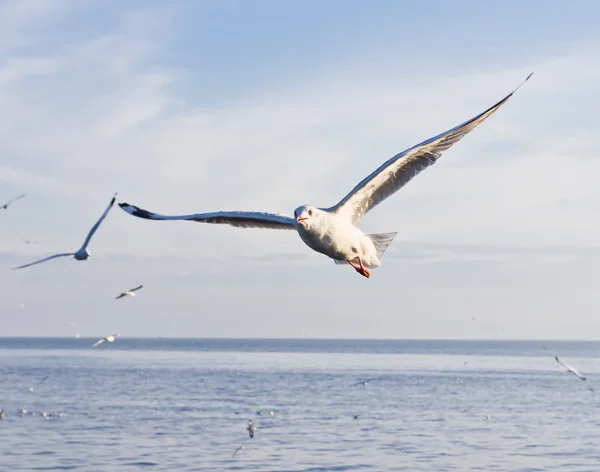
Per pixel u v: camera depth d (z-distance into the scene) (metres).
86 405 55.81
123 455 36.47
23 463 34.69
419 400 61.47
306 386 75.56
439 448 38.78
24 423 46.09
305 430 44.28
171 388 71.62
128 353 187.25
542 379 89.62
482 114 12.12
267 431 43.72
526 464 35.09
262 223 13.50
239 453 37.09
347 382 81.94
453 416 51.00
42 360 134.25
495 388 74.75
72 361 130.38
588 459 36.16
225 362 132.75
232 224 13.60
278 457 36.25
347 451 37.81
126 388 71.25
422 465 34.78
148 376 88.62
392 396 65.06
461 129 12.34
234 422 47.22
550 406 57.41
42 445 38.78
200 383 78.50
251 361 139.88
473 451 38.06
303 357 170.38
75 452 37.12
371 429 44.84
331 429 44.69
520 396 65.75
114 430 43.50
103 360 135.38
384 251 13.42
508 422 48.25
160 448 38.22
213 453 37.16
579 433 43.69
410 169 12.77
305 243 13.17
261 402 58.78
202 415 50.41
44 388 70.38
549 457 36.66
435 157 12.62
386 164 12.48
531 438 41.97
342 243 12.93
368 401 60.25
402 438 41.75
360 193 12.89
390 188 12.95
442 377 92.00
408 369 112.62
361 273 13.28
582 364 143.12
